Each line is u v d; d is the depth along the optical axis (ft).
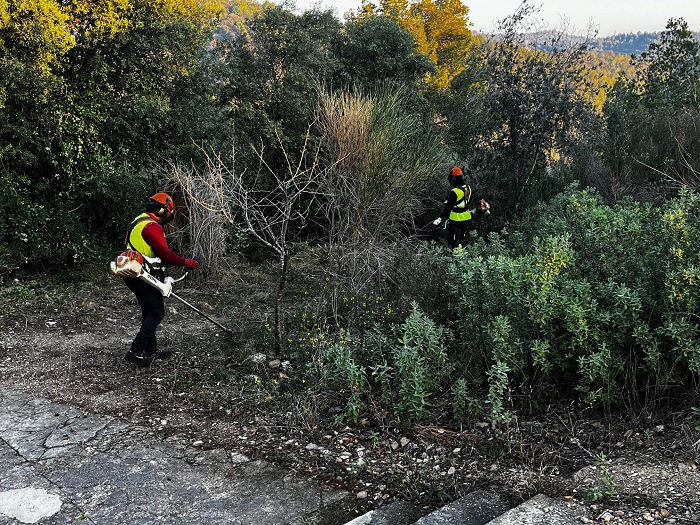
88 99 33.88
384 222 23.15
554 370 14.49
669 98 42.65
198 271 29.07
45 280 28.53
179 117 38.14
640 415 12.60
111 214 32.78
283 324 22.09
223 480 11.94
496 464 11.86
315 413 14.55
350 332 19.24
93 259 31.27
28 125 30.73
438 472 11.87
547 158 34.65
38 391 16.67
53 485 11.70
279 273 30.17
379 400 14.89
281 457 12.82
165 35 36.40
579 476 10.67
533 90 33.53
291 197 19.43
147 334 18.53
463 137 35.22
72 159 32.40
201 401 15.94
